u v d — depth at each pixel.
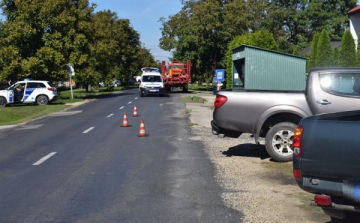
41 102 32.66
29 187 8.67
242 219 6.62
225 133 10.89
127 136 15.43
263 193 7.99
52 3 36.53
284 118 10.62
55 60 36.72
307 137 5.50
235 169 9.93
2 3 37.62
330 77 9.71
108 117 22.42
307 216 6.72
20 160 11.50
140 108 27.45
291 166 10.13
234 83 23.83
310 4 56.78
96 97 41.53
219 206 7.27
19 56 36.03
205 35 50.62
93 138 15.13
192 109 25.38
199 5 50.66
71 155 12.02
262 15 52.47
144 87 40.06
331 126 5.36
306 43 54.72
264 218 6.65
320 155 5.38
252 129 10.46
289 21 58.12
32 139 15.39
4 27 36.88
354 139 5.17
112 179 9.21
